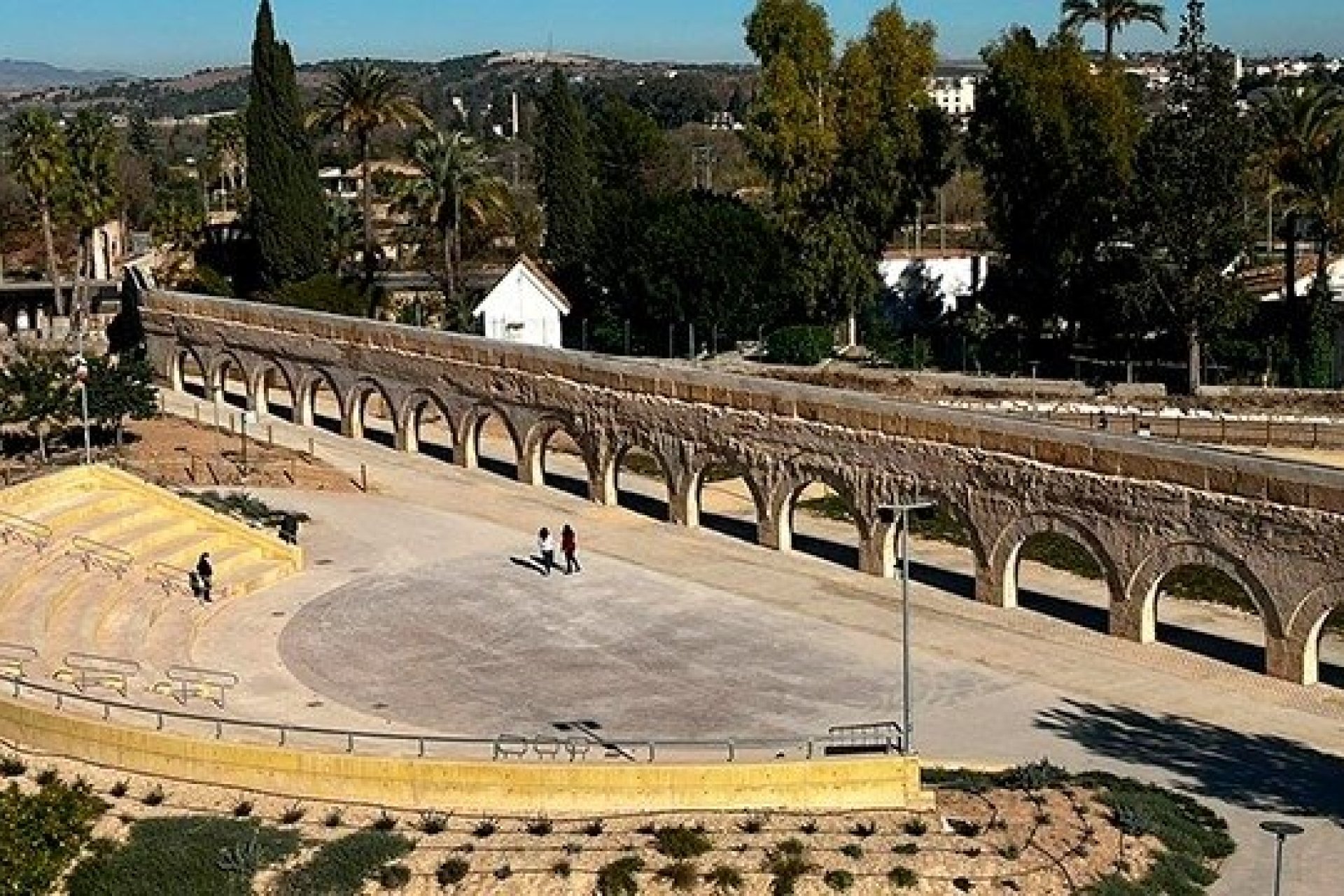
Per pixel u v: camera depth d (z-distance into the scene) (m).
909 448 56.50
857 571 59.59
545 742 38.22
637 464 79.50
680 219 100.25
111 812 36.97
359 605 55.25
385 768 36.91
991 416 54.34
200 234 120.88
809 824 35.59
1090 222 95.94
